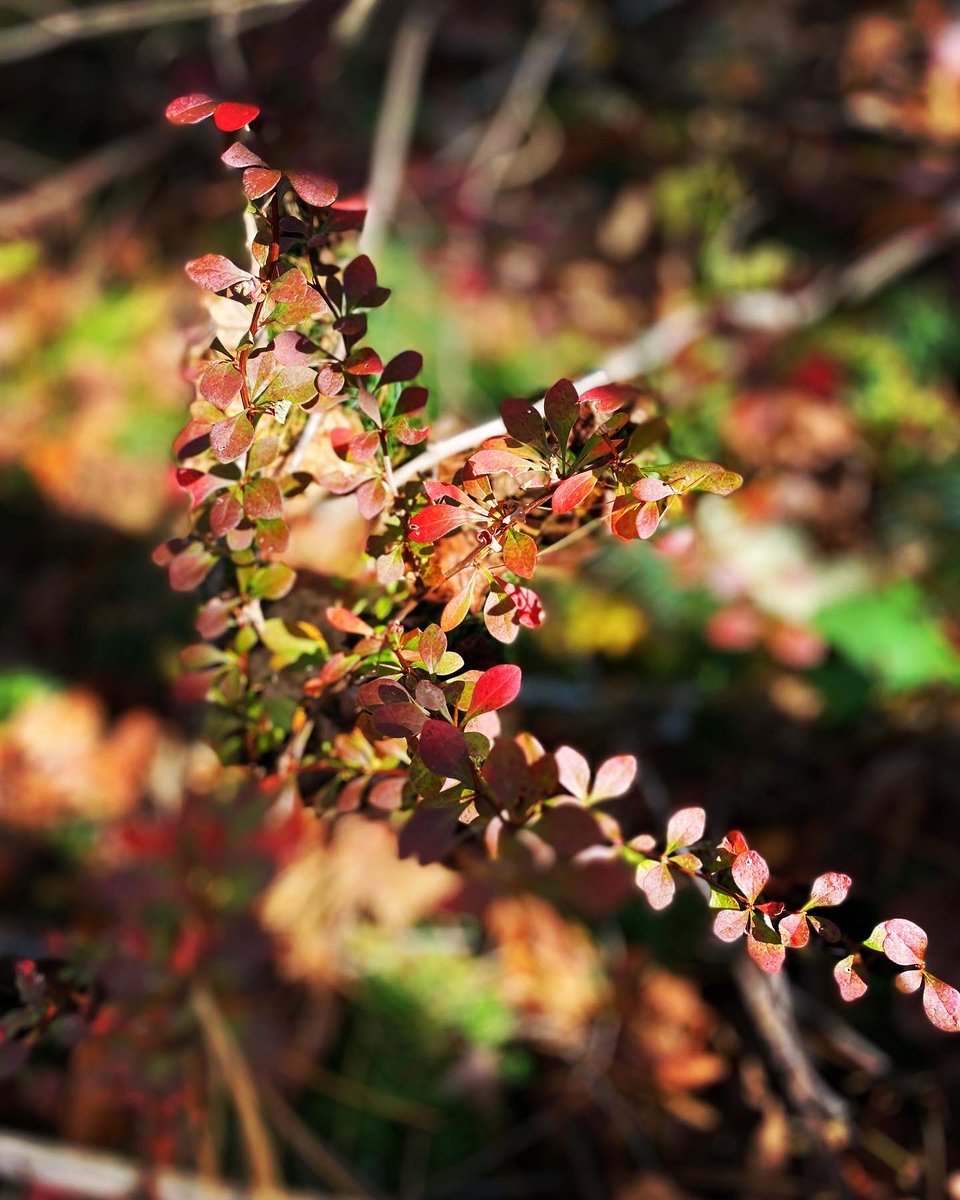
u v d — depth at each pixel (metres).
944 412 1.73
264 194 0.68
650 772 1.25
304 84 1.68
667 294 1.98
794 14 2.40
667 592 1.47
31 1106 1.12
